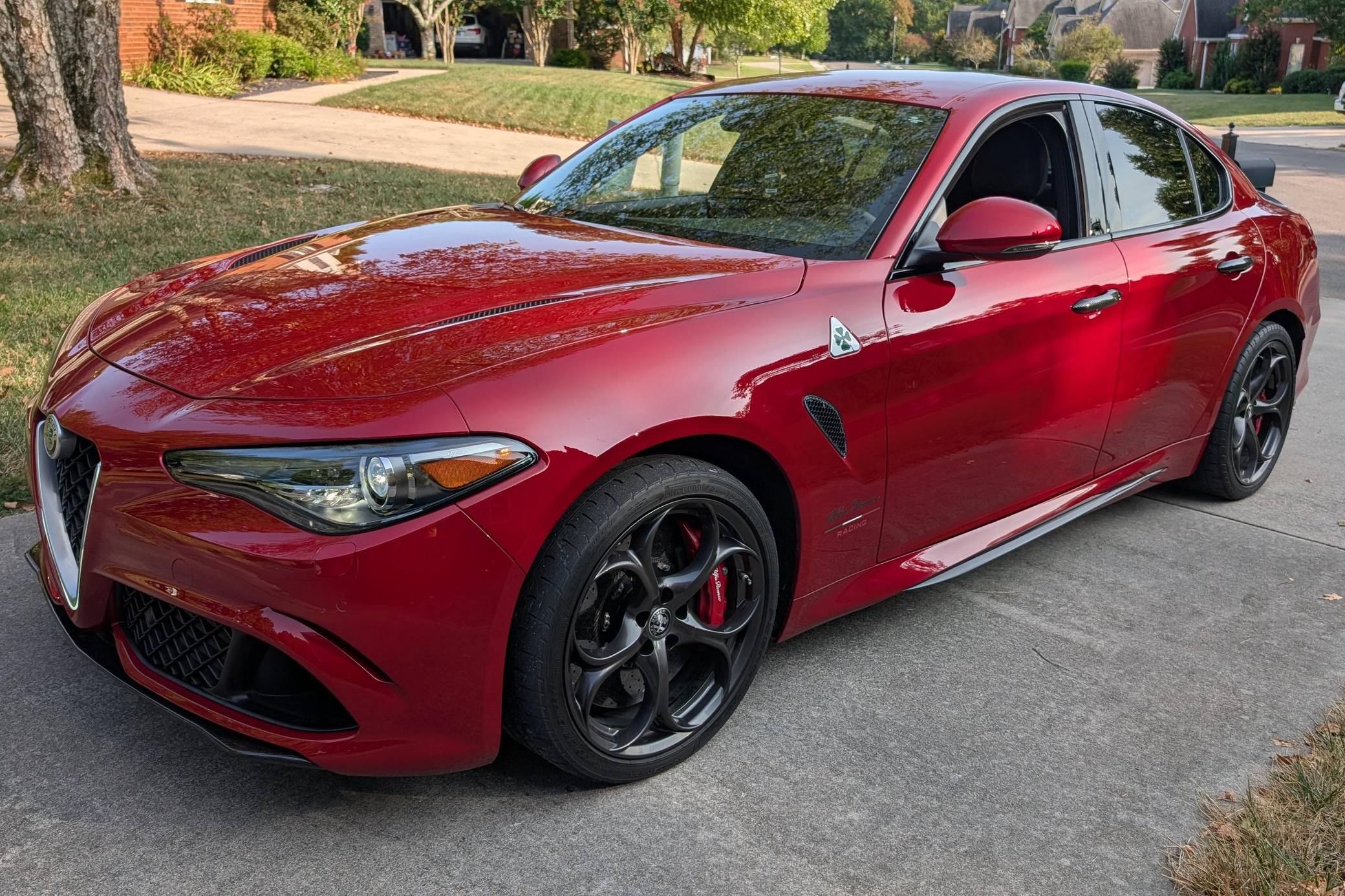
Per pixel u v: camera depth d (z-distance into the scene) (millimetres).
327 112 17594
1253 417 4492
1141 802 2523
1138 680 3080
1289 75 54969
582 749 2312
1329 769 2590
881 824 2395
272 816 2301
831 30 147500
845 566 2846
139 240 7594
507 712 2254
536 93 22891
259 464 1979
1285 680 3119
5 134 12000
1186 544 4098
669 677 2498
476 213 3354
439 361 2145
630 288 2516
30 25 8578
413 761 2152
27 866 2113
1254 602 3625
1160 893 2236
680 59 41469
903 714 2838
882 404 2732
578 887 2148
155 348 2355
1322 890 2182
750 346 2447
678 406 2281
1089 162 3494
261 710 2131
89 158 9078
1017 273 3102
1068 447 3439
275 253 2990
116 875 2105
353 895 2094
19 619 3021
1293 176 18828
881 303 2734
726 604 2570
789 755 2627
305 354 2203
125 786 2365
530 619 2156
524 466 2076
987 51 106312
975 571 3777
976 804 2486
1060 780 2590
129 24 18625
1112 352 3432
